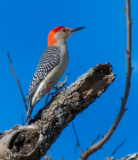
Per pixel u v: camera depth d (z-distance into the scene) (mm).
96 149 5422
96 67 9875
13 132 9922
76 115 10445
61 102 10227
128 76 5312
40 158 9906
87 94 10047
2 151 9719
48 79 13625
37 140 9852
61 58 14039
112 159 9062
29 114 11938
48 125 10109
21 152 9633
